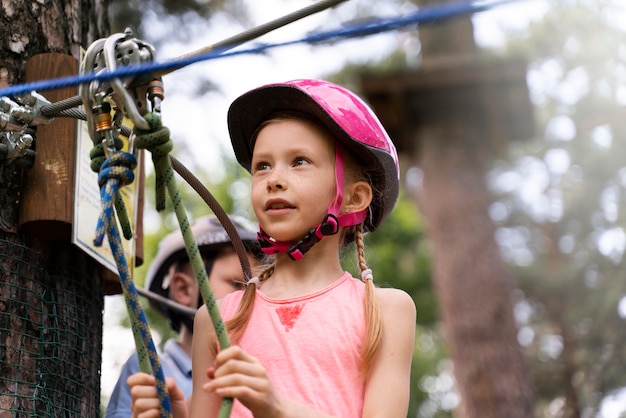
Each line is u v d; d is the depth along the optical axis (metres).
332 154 2.76
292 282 2.74
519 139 12.36
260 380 2.20
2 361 2.97
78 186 3.17
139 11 9.48
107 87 2.32
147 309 10.15
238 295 2.77
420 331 14.58
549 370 14.23
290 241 2.71
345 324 2.62
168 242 4.60
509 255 15.82
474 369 10.94
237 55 2.32
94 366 3.36
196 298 4.53
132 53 2.32
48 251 3.21
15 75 3.31
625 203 15.51
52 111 2.99
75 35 3.56
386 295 2.70
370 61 13.58
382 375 2.57
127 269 2.20
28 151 3.14
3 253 3.07
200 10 9.69
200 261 2.20
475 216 11.72
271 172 2.72
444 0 12.12
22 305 3.07
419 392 14.30
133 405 2.25
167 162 2.21
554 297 14.91
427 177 12.06
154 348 2.21
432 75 11.80
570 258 15.55
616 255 15.02
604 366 14.15
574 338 14.42
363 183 2.84
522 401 10.78
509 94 11.90
